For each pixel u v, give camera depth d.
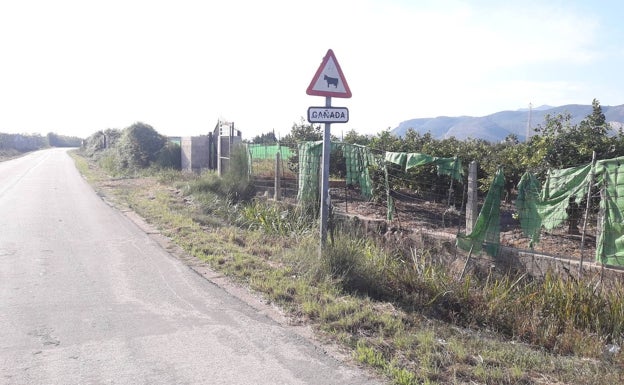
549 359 4.51
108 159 28.77
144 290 6.07
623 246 6.25
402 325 5.07
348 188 14.87
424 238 8.47
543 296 6.10
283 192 13.51
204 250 8.11
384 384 3.83
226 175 14.91
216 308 5.51
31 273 6.64
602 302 5.78
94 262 7.35
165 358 4.20
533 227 7.53
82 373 3.87
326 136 6.87
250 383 3.80
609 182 6.40
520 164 10.35
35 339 4.48
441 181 12.19
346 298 5.86
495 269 7.50
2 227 9.77
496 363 4.30
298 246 8.05
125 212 12.42
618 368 4.39
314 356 4.32
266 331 4.87
